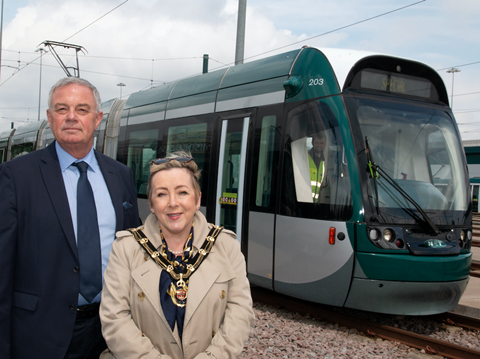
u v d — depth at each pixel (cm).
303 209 496
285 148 526
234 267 207
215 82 660
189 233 205
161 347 190
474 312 525
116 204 243
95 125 241
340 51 518
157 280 192
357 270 452
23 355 212
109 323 188
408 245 453
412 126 510
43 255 216
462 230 496
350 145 469
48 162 229
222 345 189
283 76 551
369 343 443
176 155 209
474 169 2458
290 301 559
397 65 523
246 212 563
